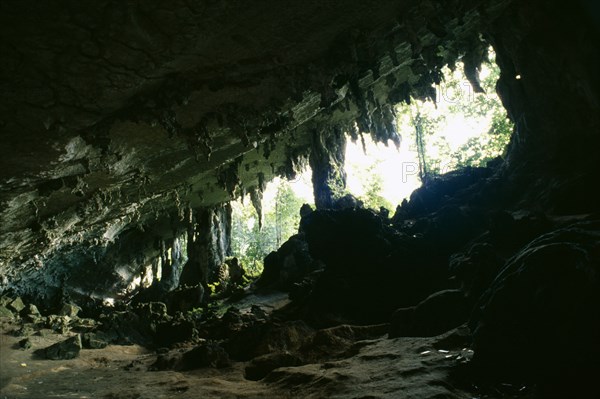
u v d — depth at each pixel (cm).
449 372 551
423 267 1121
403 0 728
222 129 1034
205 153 909
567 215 912
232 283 2095
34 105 612
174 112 749
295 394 600
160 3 509
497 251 868
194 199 2022
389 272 1145
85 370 998
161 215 2191
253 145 1205
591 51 898
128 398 680
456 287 909
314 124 1628
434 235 1160
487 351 507
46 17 467
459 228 1142
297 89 842
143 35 551
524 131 1162
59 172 870
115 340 1326
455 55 1257
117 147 901
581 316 428
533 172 1106
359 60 815
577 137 1026
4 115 616
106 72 597
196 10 543
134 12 509
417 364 590
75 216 1289
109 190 1196
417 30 830
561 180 1001
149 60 608
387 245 1186
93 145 752
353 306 1143
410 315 828
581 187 939
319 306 1173
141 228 2141
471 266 801
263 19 623
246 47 681
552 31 984
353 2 672
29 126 656
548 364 447
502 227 913
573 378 434
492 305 507
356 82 900
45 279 2172
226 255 2364
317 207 1733
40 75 557
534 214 905
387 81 1254
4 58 507
